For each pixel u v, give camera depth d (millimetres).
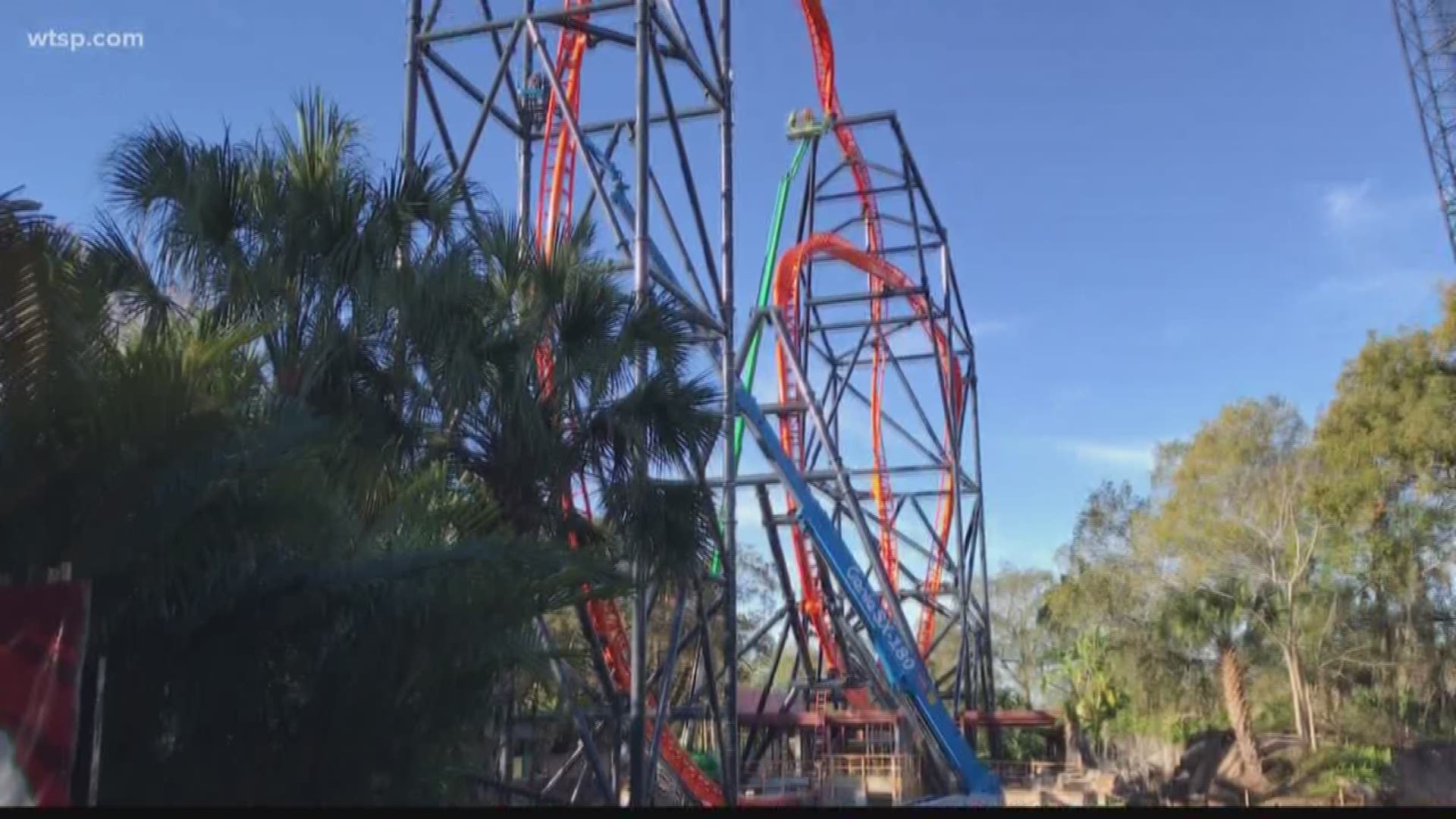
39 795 6414
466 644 8766
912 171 39969
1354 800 38531
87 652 7027
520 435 12672
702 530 13883
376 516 10422
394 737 8656
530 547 8922
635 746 14625
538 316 13508
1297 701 44062
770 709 45344
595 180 17891
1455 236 46312
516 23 18625
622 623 20906
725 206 20922
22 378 6852
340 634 8414
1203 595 45000
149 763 7789
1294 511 44000
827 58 40219
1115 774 46469
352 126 12750
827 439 34562
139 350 7355
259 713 8242
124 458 6934
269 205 12000
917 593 42906
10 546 6984
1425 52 48000
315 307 12047
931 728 30828
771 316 35062
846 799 35500
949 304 42656
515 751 16688
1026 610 76688
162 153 12219
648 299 14469
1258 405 46438
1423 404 38406
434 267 12578
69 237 7641
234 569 7754
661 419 13602
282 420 8078
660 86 19109
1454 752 41594
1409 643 43938
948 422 41781
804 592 38281
